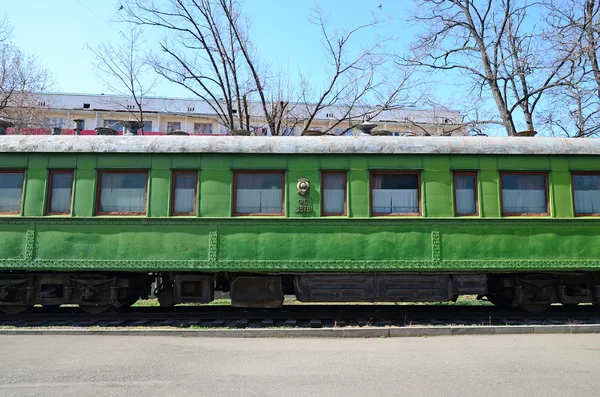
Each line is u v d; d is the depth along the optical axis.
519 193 8.43
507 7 19.95
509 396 4.49
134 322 8.08
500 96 20.12
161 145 8.30
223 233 8.14
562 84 17.47
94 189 8.21
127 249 8.07
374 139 8.45
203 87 19.88
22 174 8.30
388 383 4.85
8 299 8.30
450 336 7.08
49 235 8.07
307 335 7.07
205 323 8.03
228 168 8.30
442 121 23.58
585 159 8.52
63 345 6.42
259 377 5.04
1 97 23.75
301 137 8.52
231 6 20.06
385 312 8.95
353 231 8.17
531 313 8.83
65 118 35.59
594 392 4.60
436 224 8.23
